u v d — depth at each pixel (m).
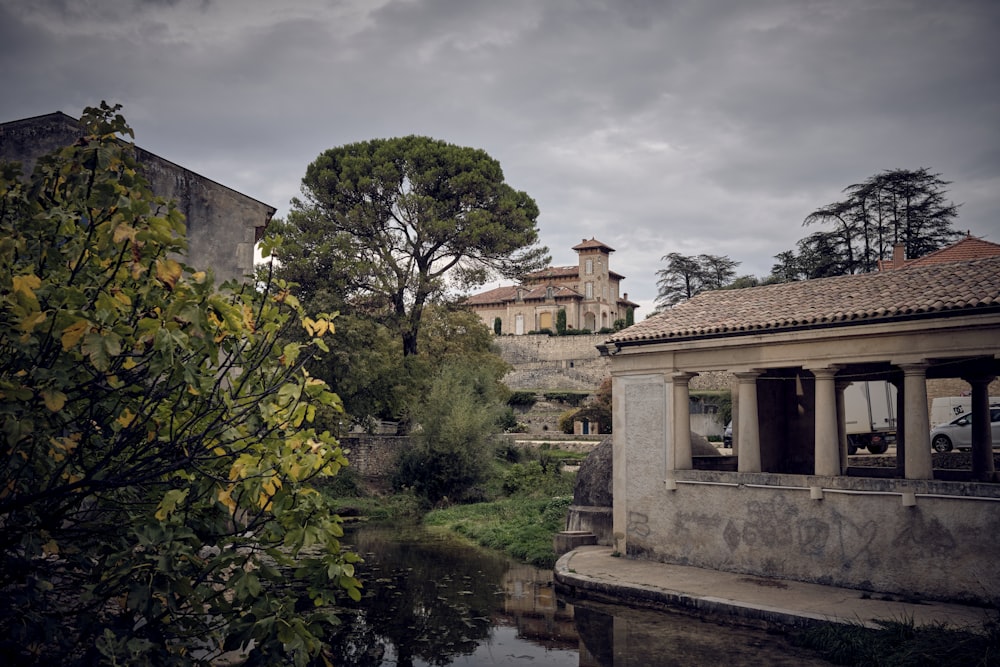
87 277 4.73
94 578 5.09
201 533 5.30
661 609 12.86
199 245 14.79
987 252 34.91
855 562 12.77
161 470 5.09
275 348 5.75
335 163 37.19
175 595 5.14
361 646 11.16
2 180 4.70
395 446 35.97
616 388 16.72
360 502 30.02
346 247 34.62
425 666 10.24
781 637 11.09
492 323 92.81
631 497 16.25
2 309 4.18
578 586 14.32
